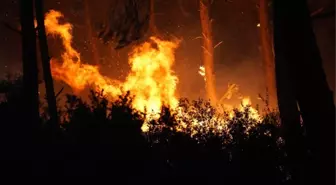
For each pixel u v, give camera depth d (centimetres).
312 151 461
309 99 445
